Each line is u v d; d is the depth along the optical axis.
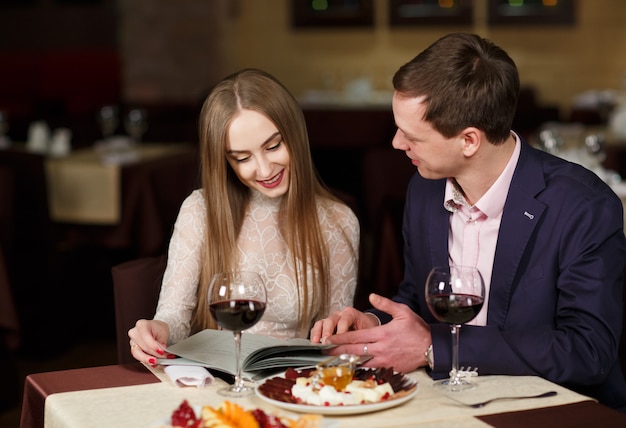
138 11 8.27
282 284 2.27
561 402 1.59
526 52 8.16
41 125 5.38
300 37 8.49
